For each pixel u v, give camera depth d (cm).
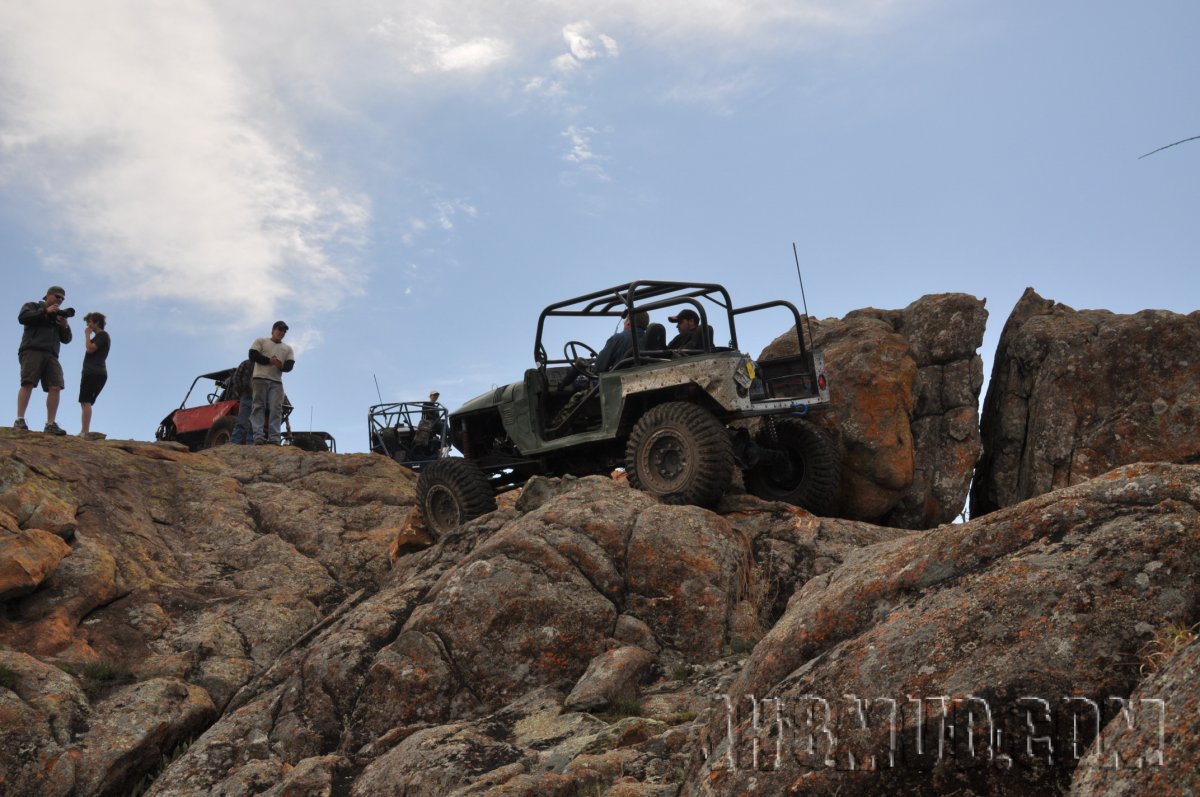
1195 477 338
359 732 627
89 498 1012
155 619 841
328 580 1010
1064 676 296
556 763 505
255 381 1402
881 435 927
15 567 792
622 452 933
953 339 970
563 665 646
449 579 698
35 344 1212
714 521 725
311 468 1270
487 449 1038
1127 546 321
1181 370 865
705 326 886
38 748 632
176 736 697
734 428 919
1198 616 299
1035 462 900
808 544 797
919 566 361
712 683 605
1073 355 904
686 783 374
